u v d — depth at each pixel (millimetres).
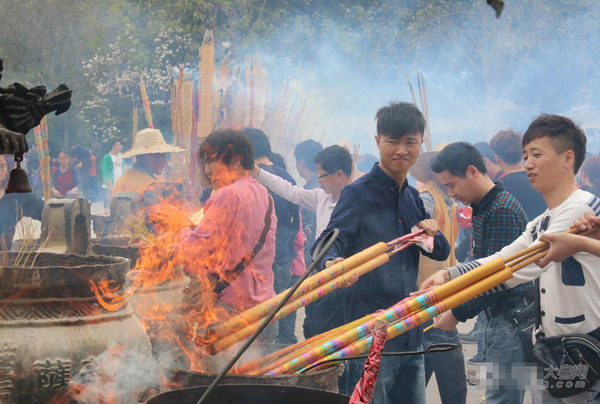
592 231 2381
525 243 2697
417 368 2932
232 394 1912
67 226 2816
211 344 2156
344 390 3266
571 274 2467
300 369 2166
